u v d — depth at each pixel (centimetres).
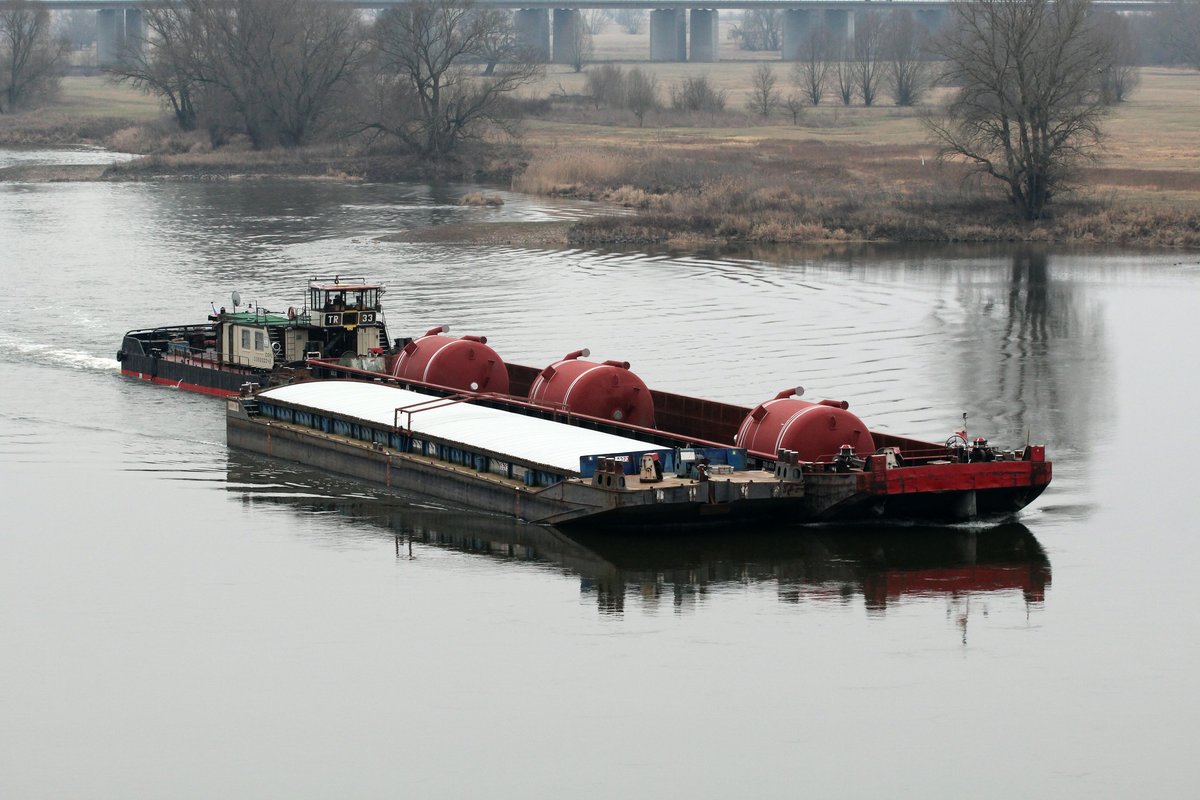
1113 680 6550
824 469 8344
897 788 5716
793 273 18388
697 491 8050
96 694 6494
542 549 8112
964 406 11394
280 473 9719
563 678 6575
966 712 6269
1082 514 8725
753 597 7431
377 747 6019
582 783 5759
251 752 5997
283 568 7900
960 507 8450
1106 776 5797
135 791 5734
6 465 9869
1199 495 9088
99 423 11012
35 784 5788
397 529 8494
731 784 5750
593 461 8244
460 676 6606
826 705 6331
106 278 17625
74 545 8294
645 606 7331
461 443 8888
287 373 11006
